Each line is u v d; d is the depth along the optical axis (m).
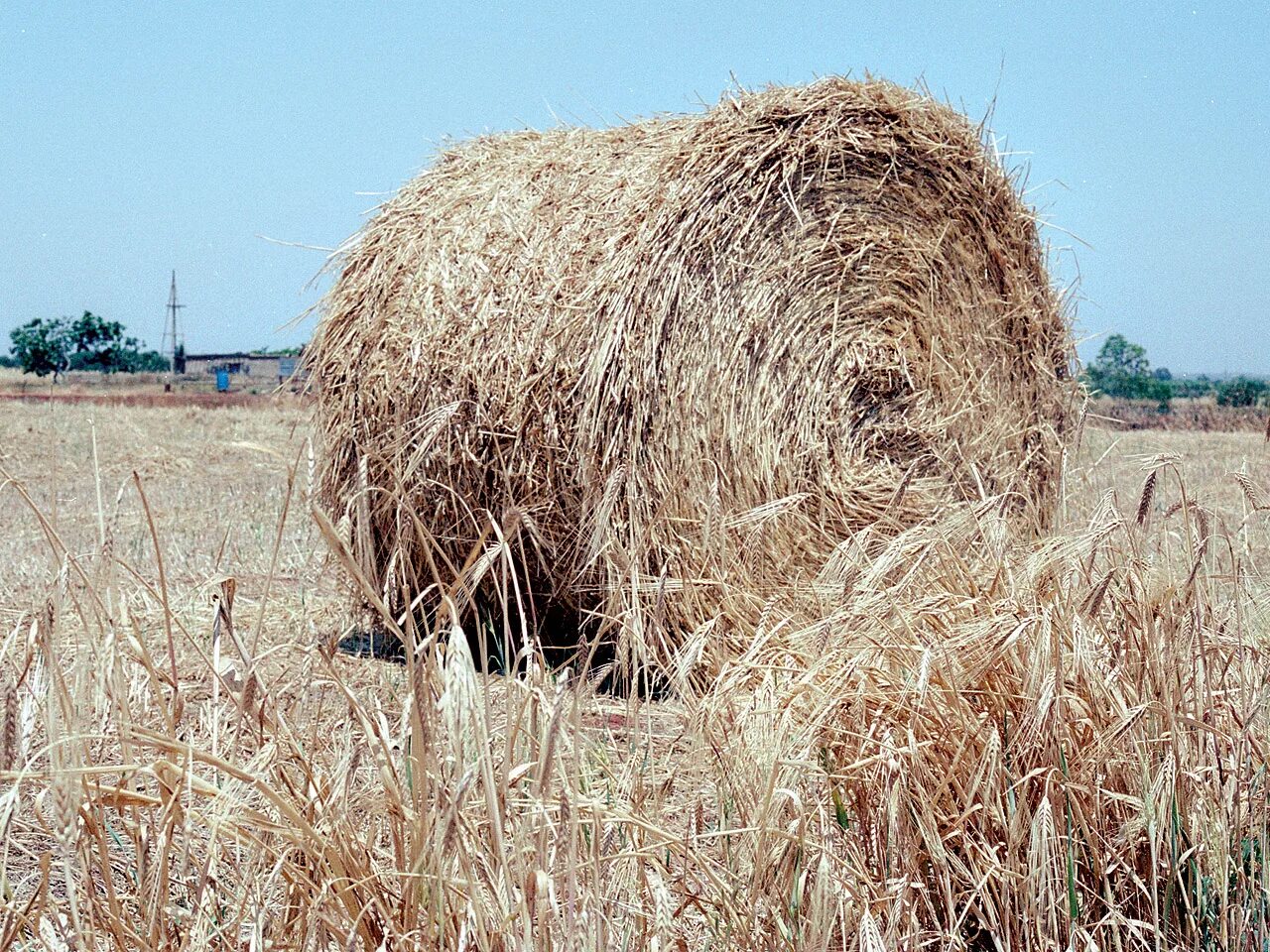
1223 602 3.85
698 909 2.62
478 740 2.03
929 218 6.21
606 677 5.55
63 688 2.12
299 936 2.37
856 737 2.94
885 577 3.26
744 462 5.59
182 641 5.16
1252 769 3.10
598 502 5.36
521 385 5.47
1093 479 6.85
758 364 5.64
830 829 2.80
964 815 2.77
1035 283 6.71
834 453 5.90
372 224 6.24
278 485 12.32
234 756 2.44
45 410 21.42
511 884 2.12
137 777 2.59
